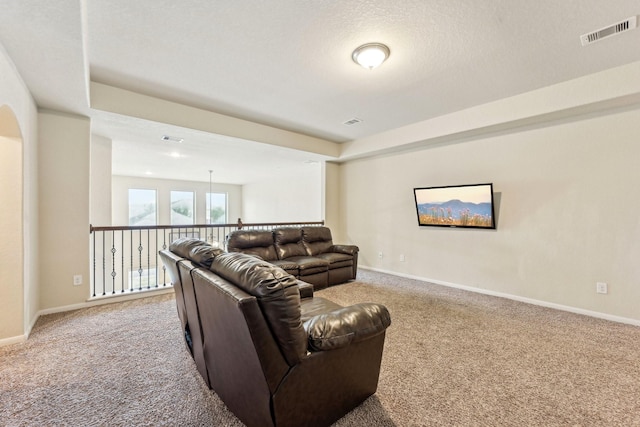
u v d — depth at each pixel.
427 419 1.52
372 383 1.65
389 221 5.22
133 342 2.38
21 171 2.41
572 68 2.69
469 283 4.12
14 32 1.78
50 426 1.45
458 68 2.67
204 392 1.72
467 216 4.08
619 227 2.95
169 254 2.20
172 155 5.58
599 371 1.99
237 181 9.87
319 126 4.49
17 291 2.38
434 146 4.54
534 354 2.22
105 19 1.97
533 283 3.52
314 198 7.50
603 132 3.02
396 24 2.04
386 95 3.29
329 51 2.39
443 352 2.25
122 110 3.12
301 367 1.26
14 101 2.17
